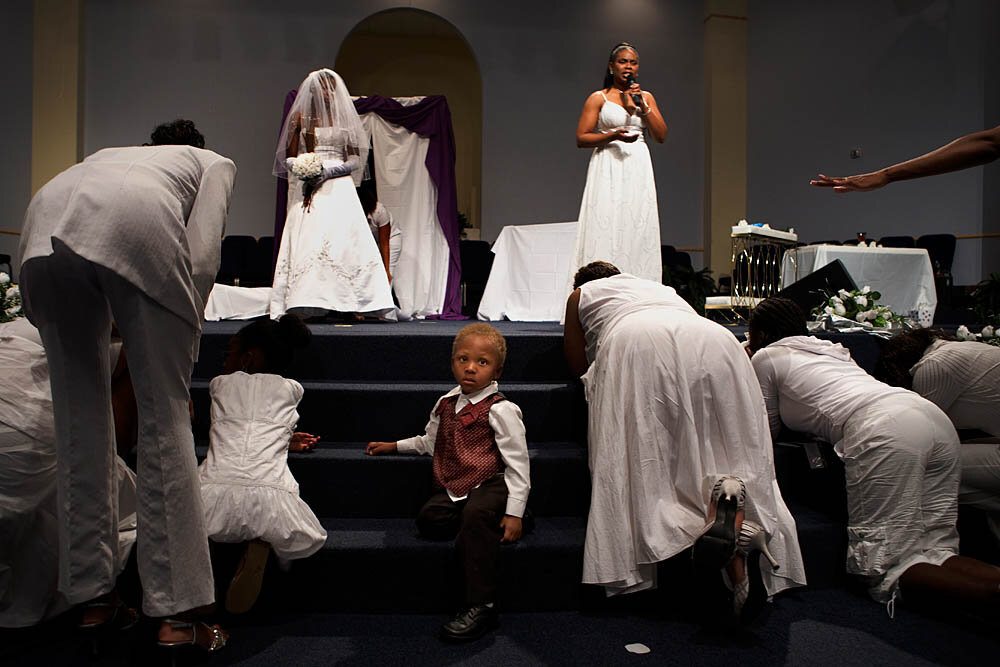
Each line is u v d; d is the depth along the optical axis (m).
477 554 1.95
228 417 2.06
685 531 1.99
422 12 9.13
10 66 7.93
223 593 2.02
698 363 2.08
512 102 9.26
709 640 1.88
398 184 5.15
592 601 2.10
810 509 2.51
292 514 1.93
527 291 5.16
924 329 2.65
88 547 1.59
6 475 1.71
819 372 2.41
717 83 9.39
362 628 1.96
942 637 1.90
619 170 3.79
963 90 7.65
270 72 8.85
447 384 2.80
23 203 8.10
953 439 2.22
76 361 1.57
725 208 9.38
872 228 8.27
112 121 8.62
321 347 2.97
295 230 3.89
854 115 8.46
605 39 9.39
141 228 1.47
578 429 2.70
